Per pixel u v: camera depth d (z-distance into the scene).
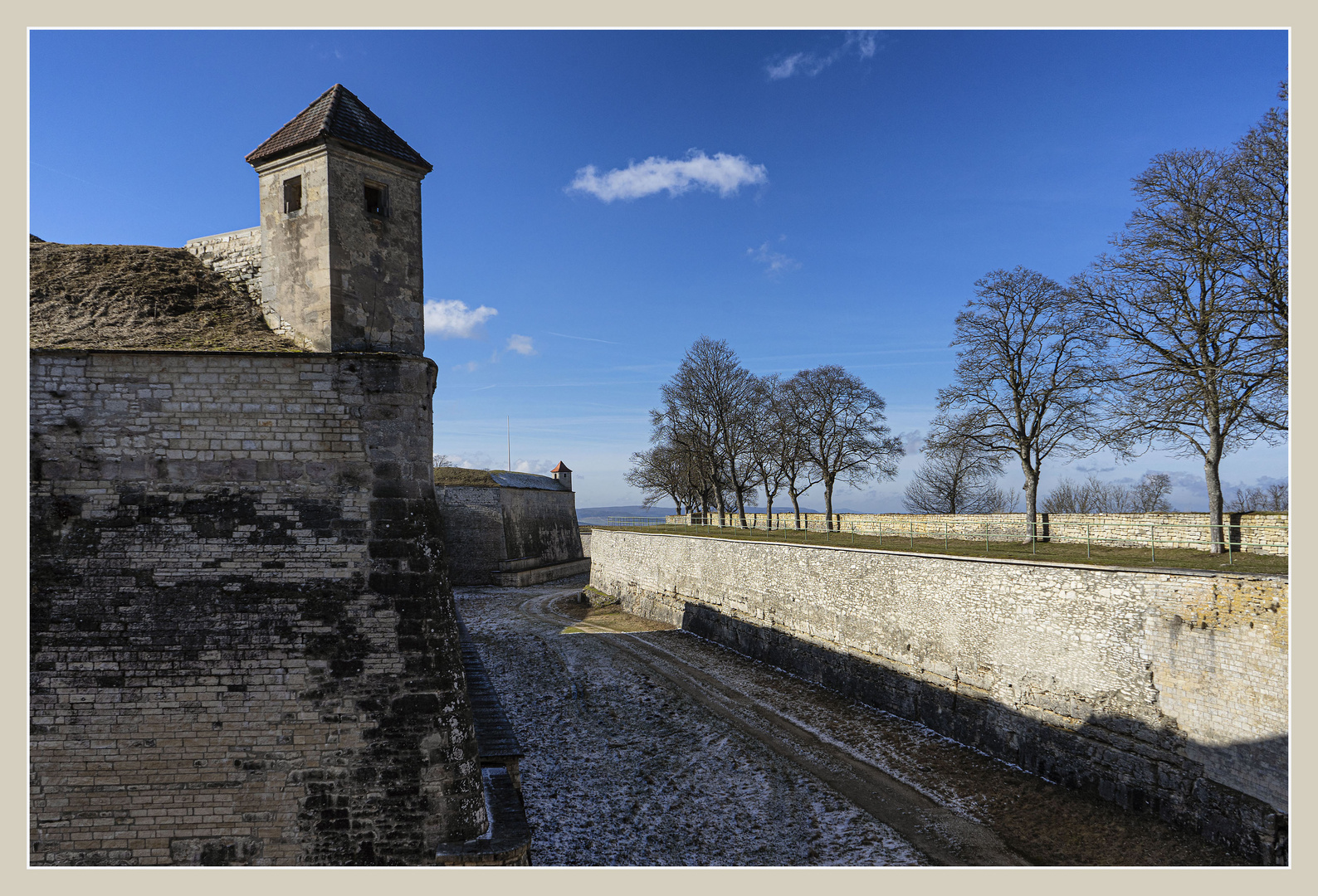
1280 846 12.38
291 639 10.24
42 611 9.87
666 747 20.92
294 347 11.41
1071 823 15.26
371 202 12.38
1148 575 15.40
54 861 9.52
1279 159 17.42
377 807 10.04
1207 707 13.95
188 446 10.44
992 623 19.53
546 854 14.28
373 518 10.79
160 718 9.86
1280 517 18.09
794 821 16.17
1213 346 19.36
